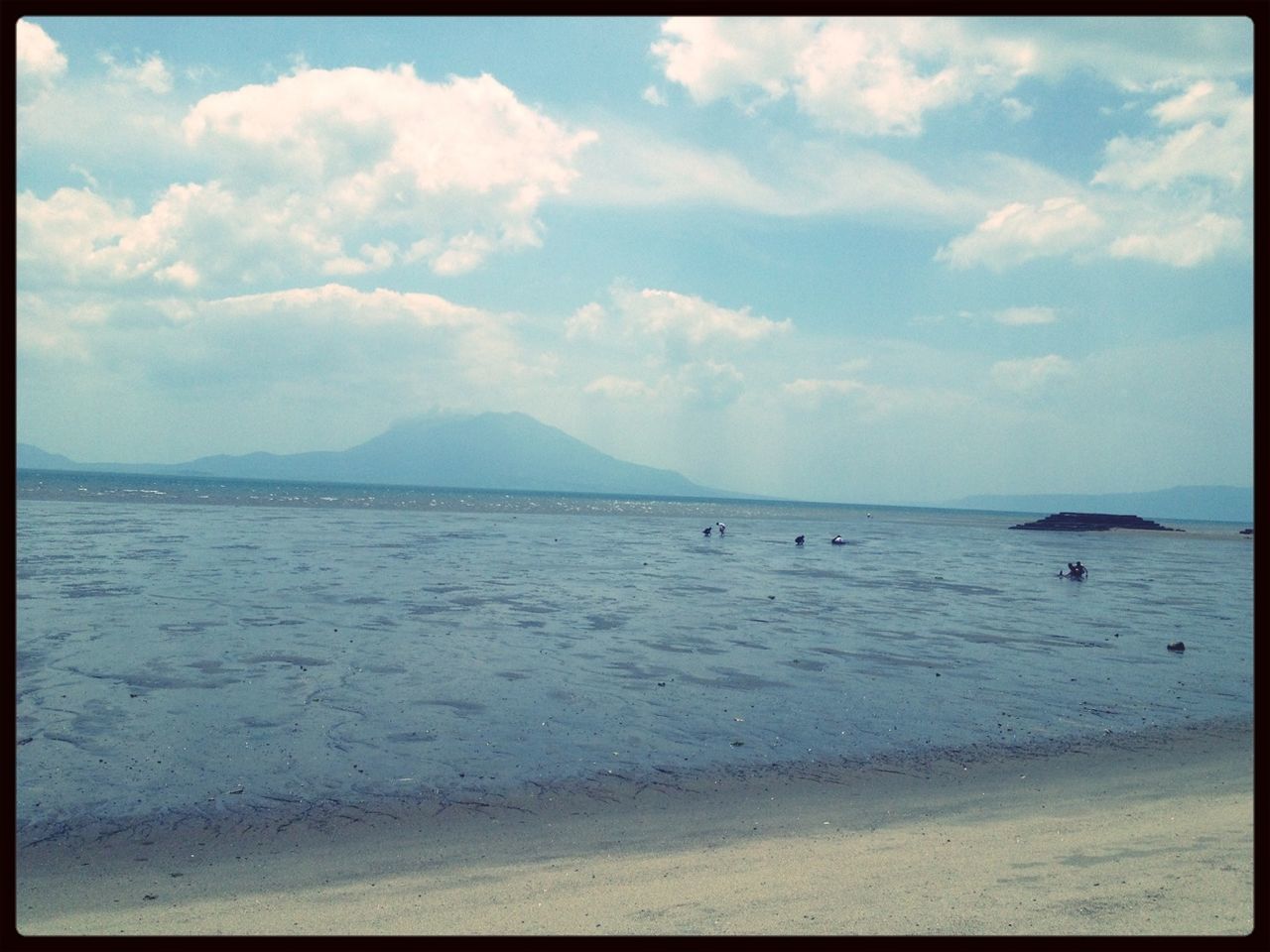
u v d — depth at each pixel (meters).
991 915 6.60
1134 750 12.85
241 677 15.36
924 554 58.00
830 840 8.92
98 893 7.41
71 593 23.67
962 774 11.57
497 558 40.59
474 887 7.56
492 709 14.03
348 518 71.44
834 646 21.02
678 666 17.92
